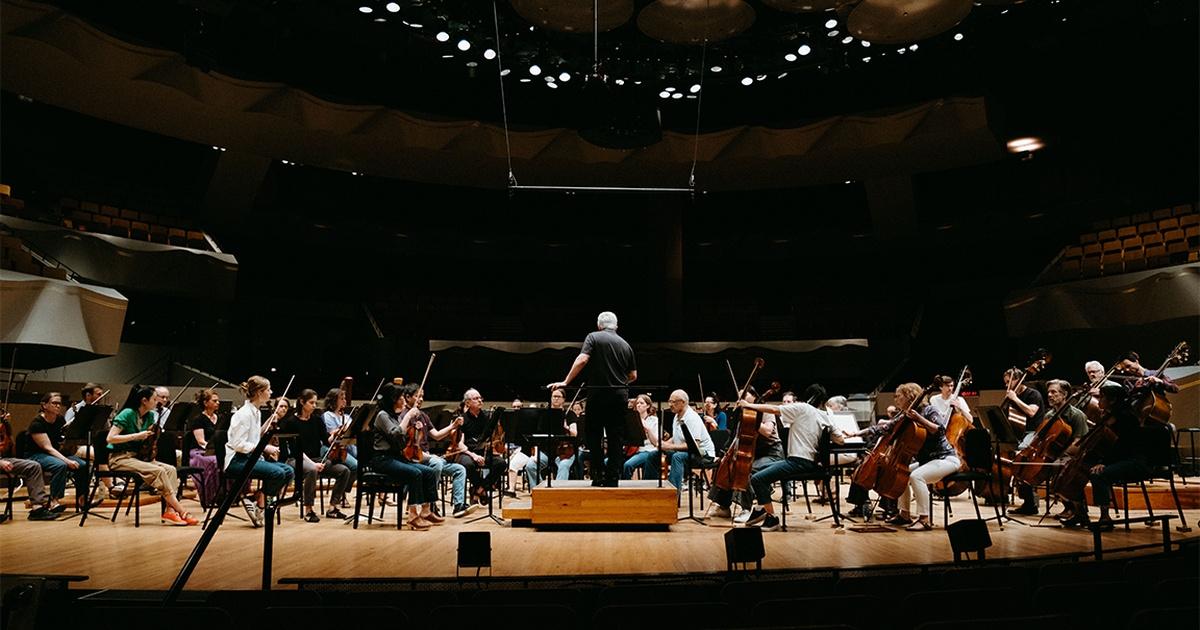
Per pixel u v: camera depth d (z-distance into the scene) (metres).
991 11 11.87
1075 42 13.62
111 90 13.88
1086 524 6.29
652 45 11.96
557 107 16.44
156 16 13.74
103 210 16.08
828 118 16.31
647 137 12.12
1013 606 2.79
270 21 12.20
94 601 3.63
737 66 12.16
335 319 20.44
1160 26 13.07
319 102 15.23
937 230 19.27
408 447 6.76
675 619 2.59
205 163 17.77
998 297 20.22
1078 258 16.33
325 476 7.48
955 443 7.41
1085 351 15.91
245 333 19.05
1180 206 15.42
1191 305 13.23
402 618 2.59
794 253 20.73
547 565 4.61
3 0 11.90
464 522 7.00
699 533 6.18
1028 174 19.72
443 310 21.33
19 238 13.63
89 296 12.66
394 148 16.28
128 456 6.82
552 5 8.27
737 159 16.95
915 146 16.22
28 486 7.12
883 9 8.33
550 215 22.52
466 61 13.46
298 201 20.17
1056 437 6.66
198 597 3.66
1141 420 6.42
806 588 3.30
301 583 4.05
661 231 19.55
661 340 19.45
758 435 6.74
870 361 19.42
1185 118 16.25
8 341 11.73
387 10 11.15
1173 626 2.31
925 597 2.77
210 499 7.77
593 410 6.61
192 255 15.80
